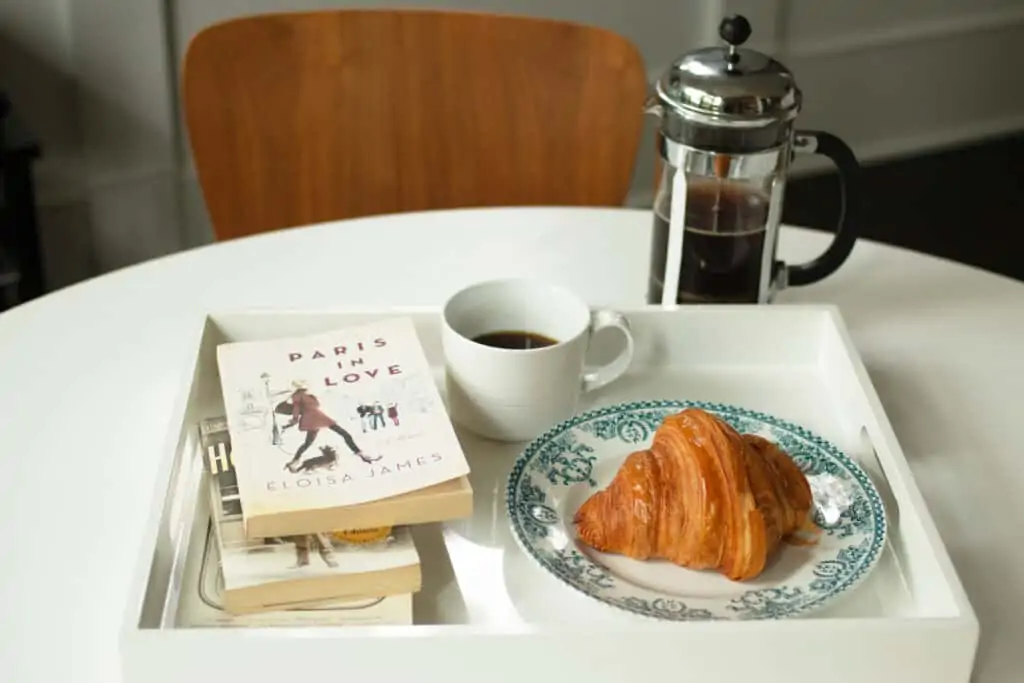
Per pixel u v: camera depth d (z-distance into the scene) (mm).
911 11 2980
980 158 3176
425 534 825
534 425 907
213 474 798
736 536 754
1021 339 1064
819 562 785
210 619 720
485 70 1406
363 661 678
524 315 957
